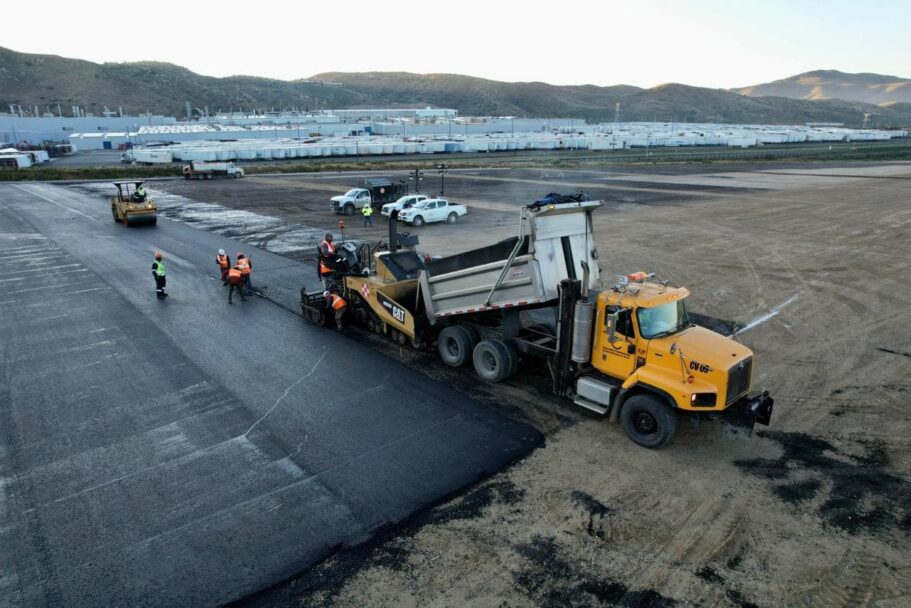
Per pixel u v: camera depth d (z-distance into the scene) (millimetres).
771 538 6762
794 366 12078
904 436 9234
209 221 29406
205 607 5656
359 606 5688
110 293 16844
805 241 24797
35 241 24016
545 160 73938
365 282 13328
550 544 6605
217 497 7430
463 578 6074
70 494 7465
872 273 19703
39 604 5664
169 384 10812
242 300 16359
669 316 8906
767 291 17578
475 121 159625
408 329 12305
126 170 56469
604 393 9039
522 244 9664
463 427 9273
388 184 33875
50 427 9188
